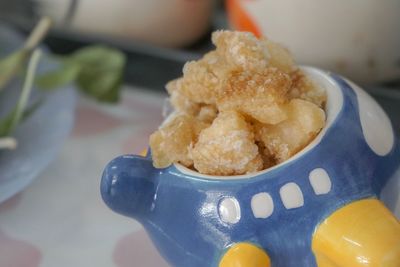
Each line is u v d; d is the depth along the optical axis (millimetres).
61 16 605
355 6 482
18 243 487
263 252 357
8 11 656
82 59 578
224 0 655
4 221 505
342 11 484
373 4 481
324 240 350
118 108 600
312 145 362
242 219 357
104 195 378
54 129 554
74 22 604
